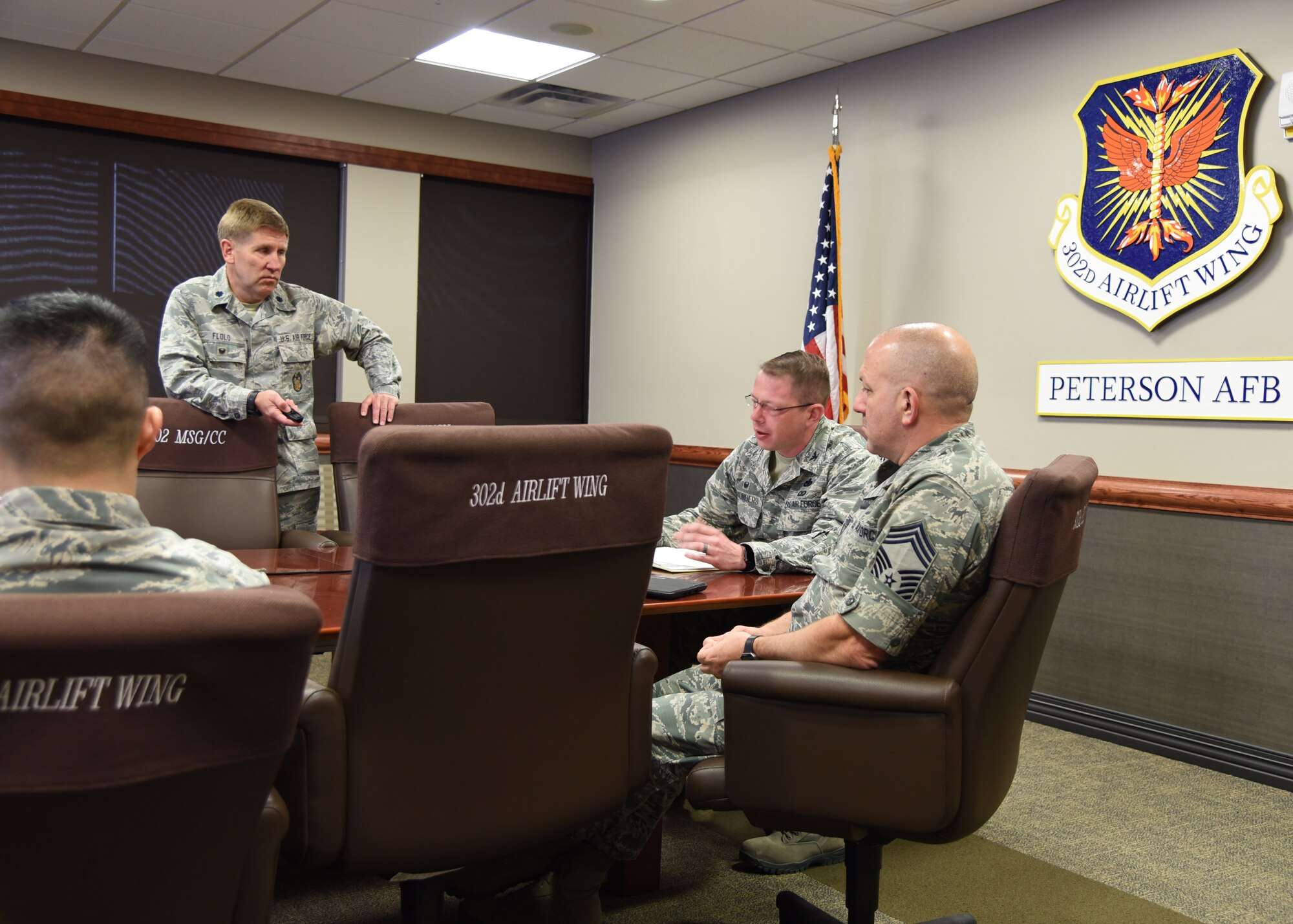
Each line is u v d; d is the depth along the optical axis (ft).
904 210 15.03
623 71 16.42
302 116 18.02
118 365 3.18
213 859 3.07
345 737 4.44
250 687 2.86
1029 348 13.46
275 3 13.87
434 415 11.27
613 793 5.31
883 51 15.15
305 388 11.15
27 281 16.24
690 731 6.25
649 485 4.97
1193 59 11.66
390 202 18.97
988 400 13.96
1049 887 8.05
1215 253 11.43
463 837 4.77
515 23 14.44
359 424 11.05
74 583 3.07
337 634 5.63
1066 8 12.91
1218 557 11.47
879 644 5.59
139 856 2.90
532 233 20.68
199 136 17.11
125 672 2.65
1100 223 12.50
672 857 8.44
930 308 14.70
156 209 17.12
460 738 4.68
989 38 13.82
